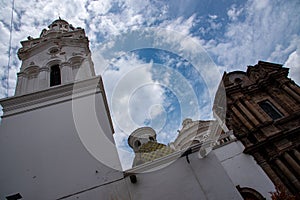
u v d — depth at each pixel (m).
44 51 14.67
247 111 20.11
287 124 19.06
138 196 6.91
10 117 9.30
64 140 8.34
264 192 14.86
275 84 22.59
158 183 7.23
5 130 8.70
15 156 7.83
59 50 14.62
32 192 6.93
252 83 23.22
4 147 8.09
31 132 8.64
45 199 6.77
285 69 22.88
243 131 18.97
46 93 10.28
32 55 14.53
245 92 22.23
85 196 6.82
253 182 15.41
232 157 17.02
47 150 8.02
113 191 6.92
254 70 24.20
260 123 18.92
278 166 16.23
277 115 20.44
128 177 7.35
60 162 7.67
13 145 8.16
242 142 18.17
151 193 7.00
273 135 17.45
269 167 16.25
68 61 13.55
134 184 7.18
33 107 9.74
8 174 7.34
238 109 20.91
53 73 13.30
